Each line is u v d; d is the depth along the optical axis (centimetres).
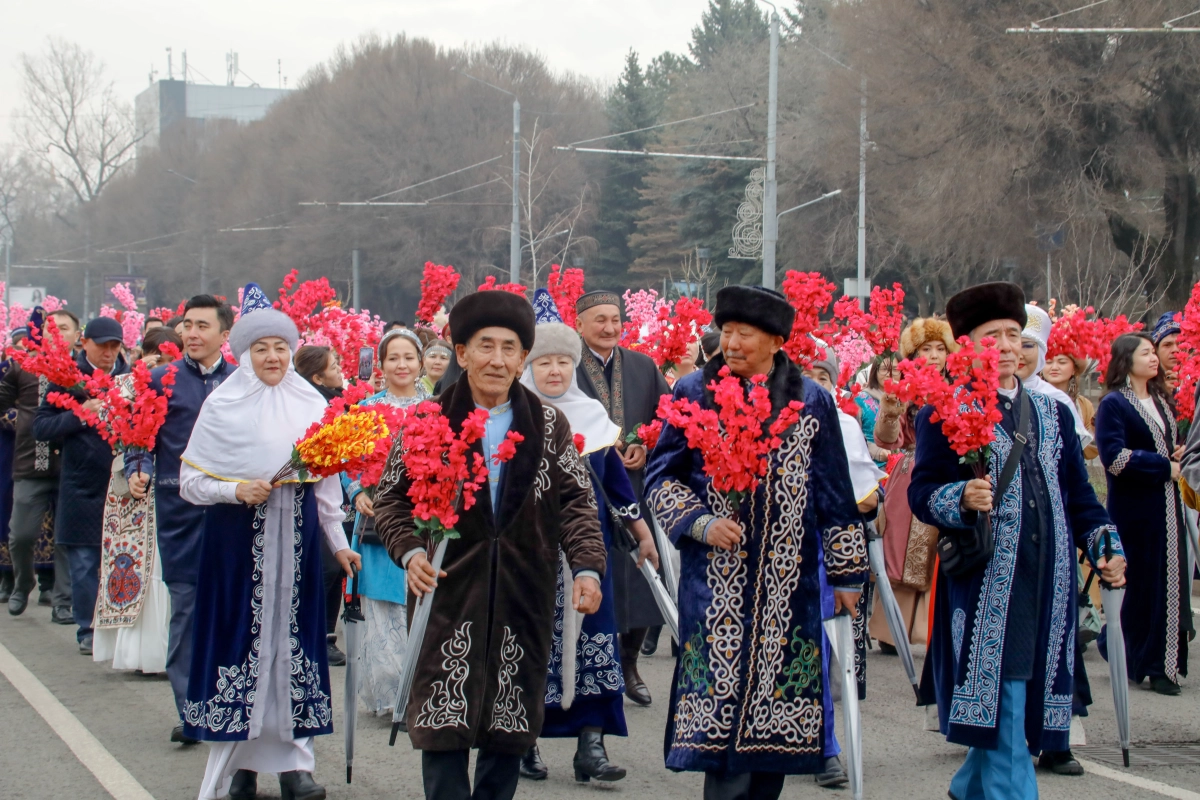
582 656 527
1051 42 2589
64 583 937
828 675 512
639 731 626
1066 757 545
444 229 5419
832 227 4041
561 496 429
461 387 428
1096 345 746
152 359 856
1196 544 680
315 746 595
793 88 4584
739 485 407
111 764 560
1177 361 748
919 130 2883
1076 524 474
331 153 5569
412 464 399
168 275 7650
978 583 452
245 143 7050
